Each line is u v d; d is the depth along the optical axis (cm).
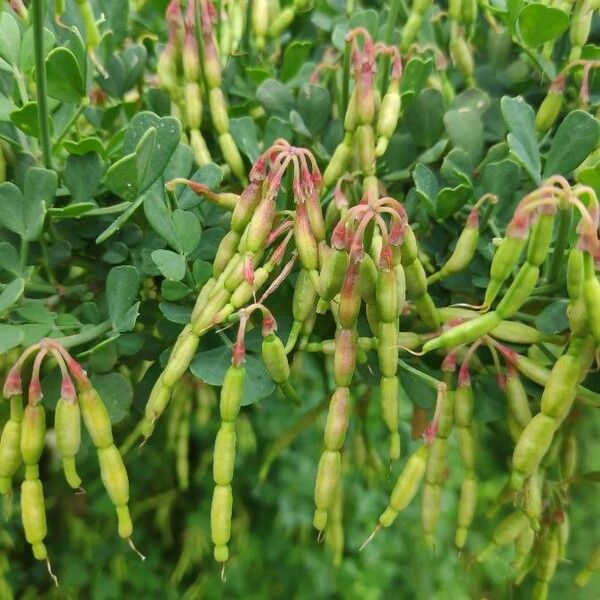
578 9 17
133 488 36
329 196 16
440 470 15
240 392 14
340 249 13
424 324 16
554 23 16
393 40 19
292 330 14
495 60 20
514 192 16
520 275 13
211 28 16
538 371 15
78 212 15
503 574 38
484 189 16
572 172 16
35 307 15
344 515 39
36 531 14
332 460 14
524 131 15
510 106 15
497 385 16
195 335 14
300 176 14
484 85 20
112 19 18
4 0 15
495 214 16
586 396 15
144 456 35
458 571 40
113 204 16
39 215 15
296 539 40
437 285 17
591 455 39
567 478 17
